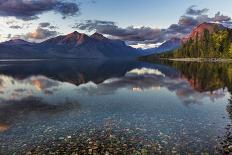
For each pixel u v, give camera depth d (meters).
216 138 20.62
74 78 77.19
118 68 134.88
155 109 32.69
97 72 103.81
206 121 26.20
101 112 31.02
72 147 19.06
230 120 26.50
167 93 46.59
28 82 67.06
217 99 39.50
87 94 46.47
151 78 75.44
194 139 20.47
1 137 21.67
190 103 36.62
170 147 18.77
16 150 18.73
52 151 18.39
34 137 21.55
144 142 19.88
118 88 54.28
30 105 36.31
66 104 36.75
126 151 18.08
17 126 25.08
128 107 34.09
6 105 36.47
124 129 23.50
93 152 18.00
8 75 88.56
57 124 25.58
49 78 77.50
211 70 95.75
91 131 22.95
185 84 59.50
